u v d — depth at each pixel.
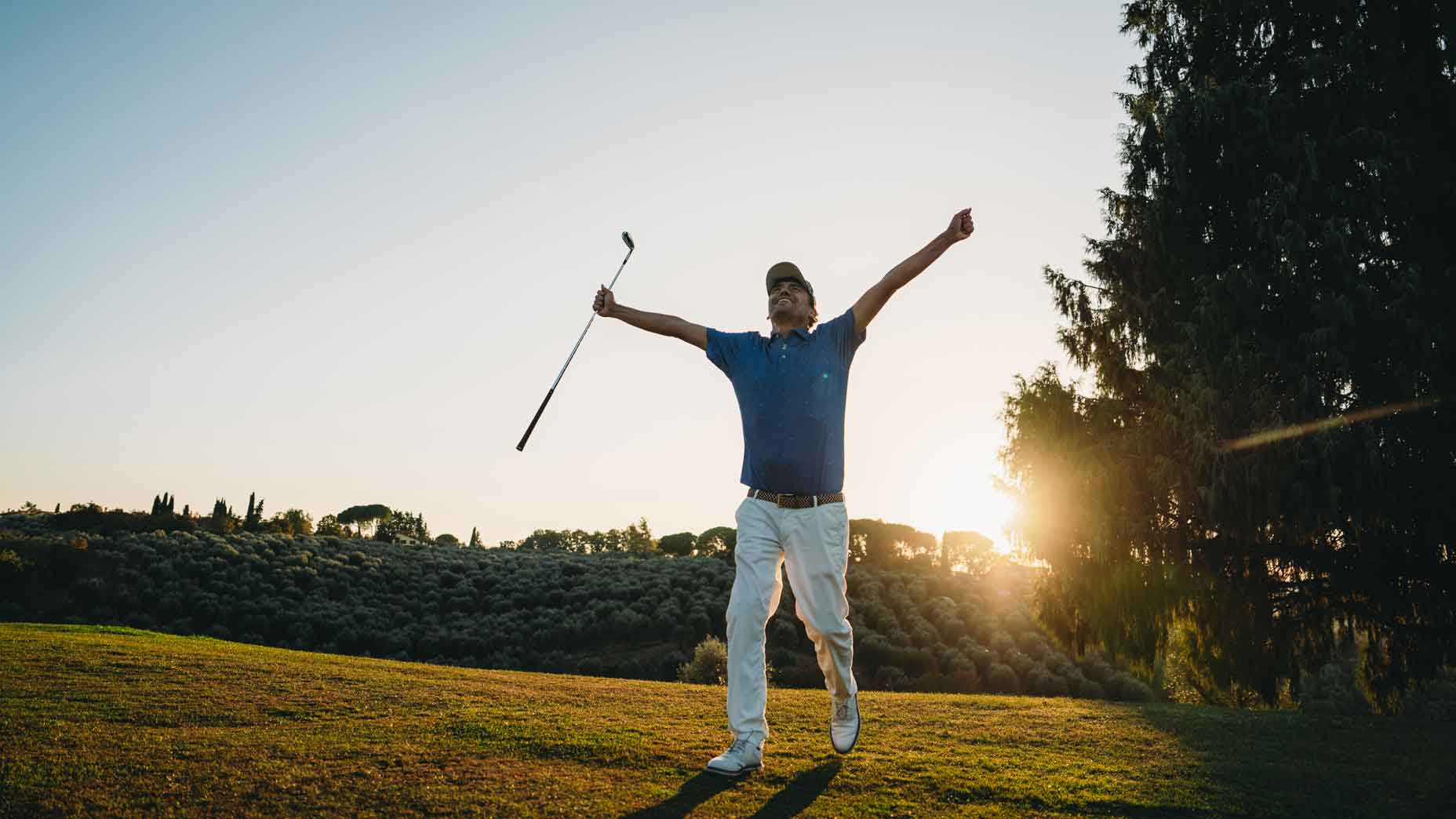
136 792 2.99
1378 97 12.11
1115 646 13.85
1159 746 4.37
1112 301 14.80
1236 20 14.02
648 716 4.96
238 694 5.27
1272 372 11.53
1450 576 11.30
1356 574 11.92
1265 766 3.87
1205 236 13.26
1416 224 11.53
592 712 5.05
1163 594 13.06
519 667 46.31
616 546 88.75
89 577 50.31
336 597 55.34
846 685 3.82
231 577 53.75
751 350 3.78
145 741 3.79
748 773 3.50
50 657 6.56
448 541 99.31
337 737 4.01
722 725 4.68
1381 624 12.75
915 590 57.97
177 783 3.11
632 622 50.91
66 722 4.20
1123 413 14.02
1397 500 10.78
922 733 4.71
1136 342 14.08
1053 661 44.09
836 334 3.76
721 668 28.64
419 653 48.00
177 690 5.34
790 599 53.00
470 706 5.13
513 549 86.12
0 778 3.08
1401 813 3.12
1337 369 10.80
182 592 49.31
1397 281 10.79
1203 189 12.98
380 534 88.19
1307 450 10.64
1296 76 12.38
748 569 3.62
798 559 3.64
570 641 50.34
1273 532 12.02
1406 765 3.96
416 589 58.47
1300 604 13.20
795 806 3.02
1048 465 13.96
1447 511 10.72
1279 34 13.56
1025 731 4.80
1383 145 11.22
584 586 59.09
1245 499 11.15
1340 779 3.64
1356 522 10.61
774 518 3.63
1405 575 11.63
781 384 3.65
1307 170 11.50
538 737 4.09
